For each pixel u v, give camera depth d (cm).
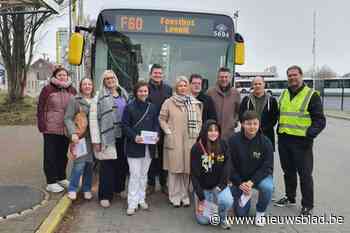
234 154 580
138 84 610
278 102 664
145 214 610
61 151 695
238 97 694
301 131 618
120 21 808
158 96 678
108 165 633
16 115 1870
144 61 809
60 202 612
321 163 1060
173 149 629
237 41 841
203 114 674
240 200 576
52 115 664
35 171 816
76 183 650
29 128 1598
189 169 623
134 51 807
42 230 503
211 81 820
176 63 816
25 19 2056
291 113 629
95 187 744
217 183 559
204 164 554
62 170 705
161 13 816
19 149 1089
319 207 662
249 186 567
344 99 3816
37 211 573
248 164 578
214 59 824
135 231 540
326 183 832
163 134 674
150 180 724
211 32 827
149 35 812
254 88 680
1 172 807
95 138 622
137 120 607
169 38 815
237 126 701
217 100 680
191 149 572
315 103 613
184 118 630
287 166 659
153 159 702
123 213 611
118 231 539
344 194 746
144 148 616
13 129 1564
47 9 829
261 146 578
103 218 588
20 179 751
